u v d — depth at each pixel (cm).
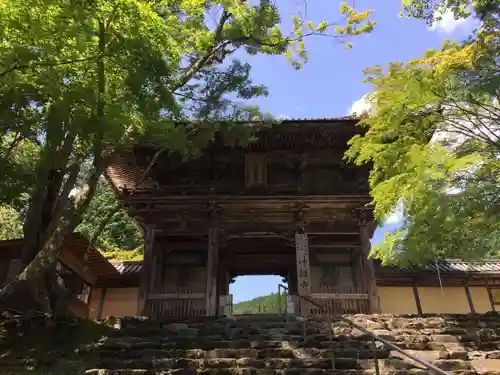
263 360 995
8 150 1392
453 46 1186
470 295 2486
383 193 1260
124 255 3203
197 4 1177
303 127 2030
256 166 2158
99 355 1081
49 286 1456
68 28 890
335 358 998
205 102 1398
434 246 1367
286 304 1716
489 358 1052
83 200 1160
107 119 927
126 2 922
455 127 1278
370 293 1817
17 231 2770
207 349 1123
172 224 2020
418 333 1226
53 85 924
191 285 2200
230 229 2028
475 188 1130
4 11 854
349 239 2219
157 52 992
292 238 2044
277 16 1326
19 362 1059
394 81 1189
